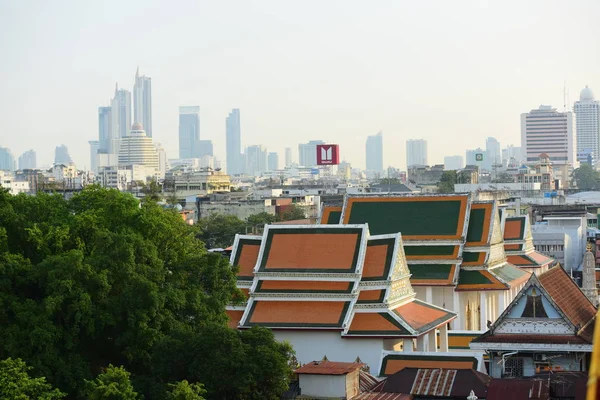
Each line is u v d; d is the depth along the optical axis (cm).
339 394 9525
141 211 11838
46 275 10125
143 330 9931
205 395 9288
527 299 9900
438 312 12862
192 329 10294
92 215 11288
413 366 10212
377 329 11625
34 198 11850
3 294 9931
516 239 19100
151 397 9512
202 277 11388
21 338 9631
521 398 8744
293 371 9844
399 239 12269
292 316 11944
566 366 9831
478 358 10062
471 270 15362
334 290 11994
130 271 10325
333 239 12381
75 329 9862
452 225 15300
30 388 8738
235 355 9319
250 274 12638
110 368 8956
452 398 9325
